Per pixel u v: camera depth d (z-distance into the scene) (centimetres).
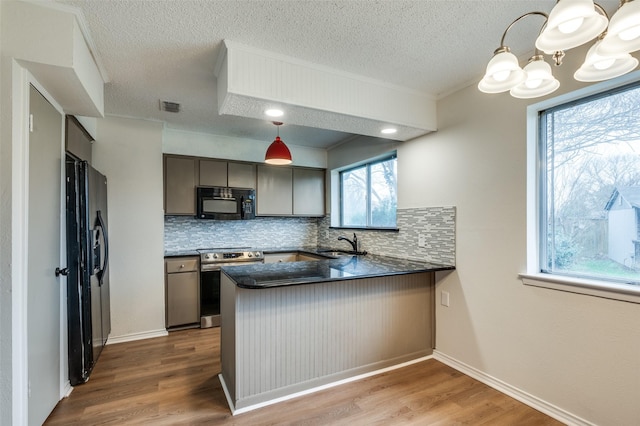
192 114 319
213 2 153
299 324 219
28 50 152
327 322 229
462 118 251
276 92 202
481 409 200
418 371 250
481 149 236
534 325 202
